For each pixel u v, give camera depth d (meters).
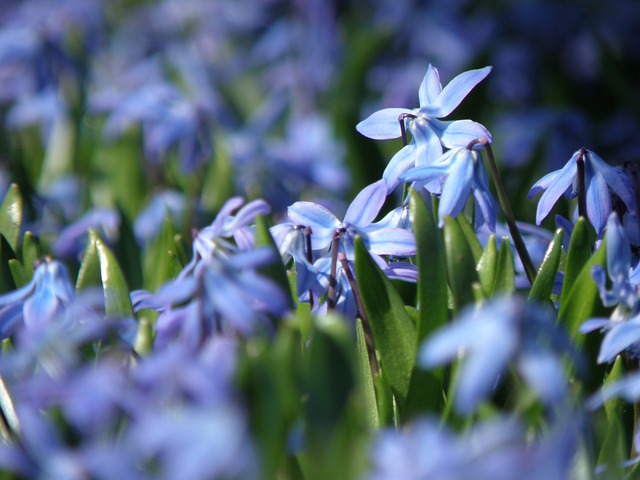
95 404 0.56
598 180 0.63
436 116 0.64
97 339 0.63
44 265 0.62
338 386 0.58
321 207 0.63
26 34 0.93
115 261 0.64
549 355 0.56
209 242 0.60
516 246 0.63
